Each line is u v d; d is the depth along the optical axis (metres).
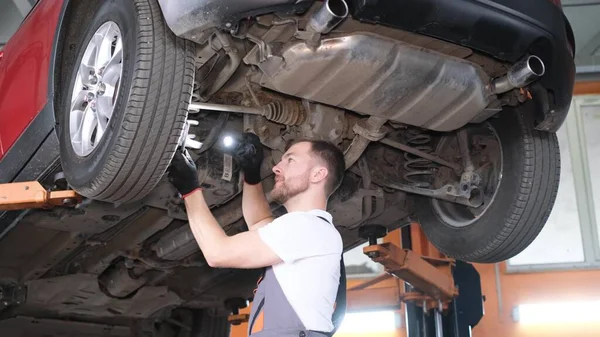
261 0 2.20
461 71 2.73
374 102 2.74
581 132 9.45
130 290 4.55
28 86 3.12
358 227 4.01
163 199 3.41
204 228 2.29
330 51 2.51
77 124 2.66
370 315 8.96
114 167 2.38
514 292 8.80
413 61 2.62
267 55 2.53
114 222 3.61
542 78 2.75
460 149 3.38
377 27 2.51
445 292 5.65
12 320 4.80
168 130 2.37
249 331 2.15
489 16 2.44
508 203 3.17
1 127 3.31
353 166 3.50
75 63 2.75
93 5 2.83
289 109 3.00
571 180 9.30
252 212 2.59
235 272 4.68
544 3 2.64
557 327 8.60
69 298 4.62
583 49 8.98
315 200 2.36
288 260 2.12
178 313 5.50
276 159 3.20
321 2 2.31
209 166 3.24
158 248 4.00
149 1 2.44
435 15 2.37
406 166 3.57
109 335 5.25
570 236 9.07
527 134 3.12
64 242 3.86
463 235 3.40
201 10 2.22
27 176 3.13
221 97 3.05
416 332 6.02
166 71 2.36
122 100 2.36
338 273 2.21
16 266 4.25
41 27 3.19
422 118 2.88
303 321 2.07
